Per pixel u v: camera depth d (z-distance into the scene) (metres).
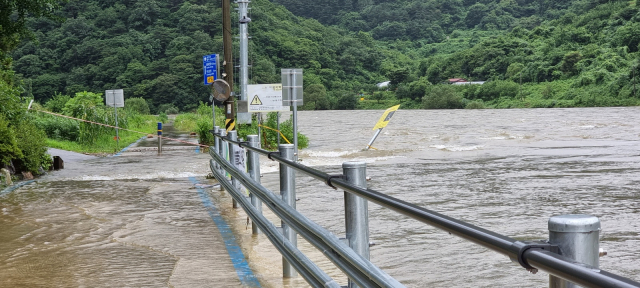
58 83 146.38
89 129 25.48
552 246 1.40
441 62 186.38
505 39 182.12
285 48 176.25
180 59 143.12
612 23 165.75
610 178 12.21
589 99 123.31
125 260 5.88
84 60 150.38
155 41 154.88
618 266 5.62
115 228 7.50
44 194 10.66
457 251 6.32
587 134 30.80
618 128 37.50
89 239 6.86
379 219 8.23
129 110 47.22
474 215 8.39
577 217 1.38
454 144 24.11
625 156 17.16
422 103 160.12
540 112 86.88
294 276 5.19
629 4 173.75
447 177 12.93
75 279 5.21
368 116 92.56
